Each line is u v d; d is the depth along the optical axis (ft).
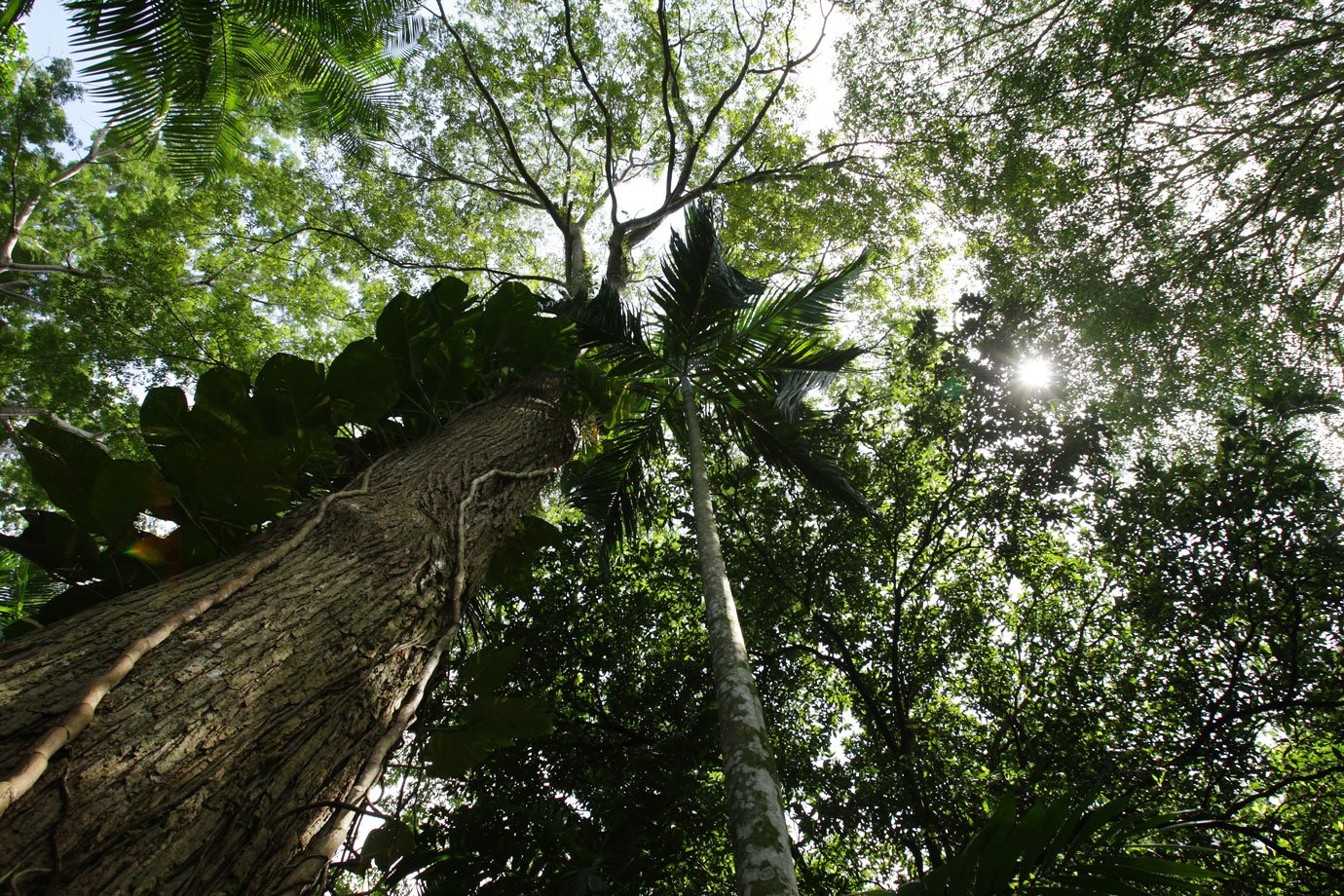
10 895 3.75
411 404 12.76
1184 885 6.01
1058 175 24.47
